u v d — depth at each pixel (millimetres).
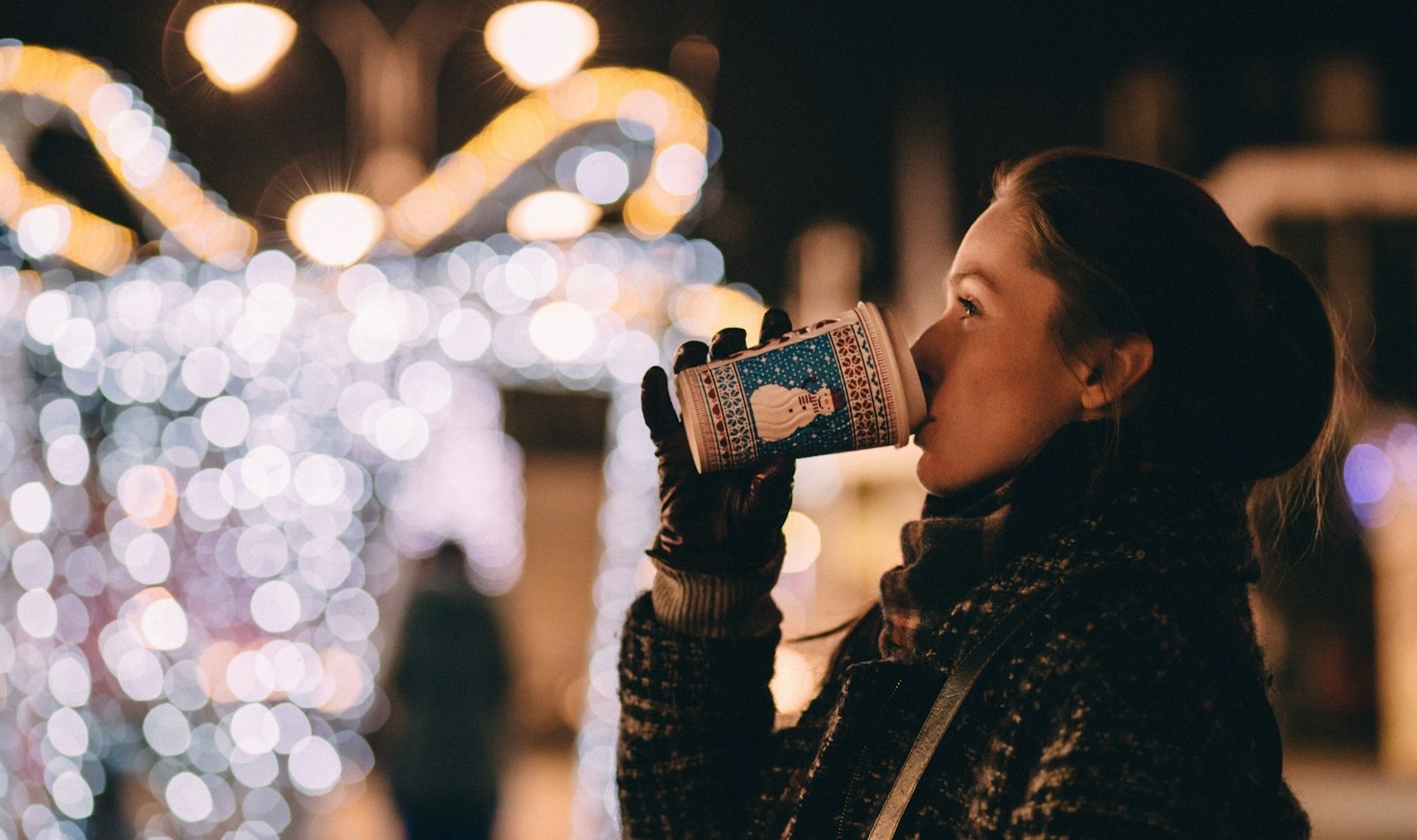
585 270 9453
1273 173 13469
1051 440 1358
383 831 8594
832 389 1463
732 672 1632
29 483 7082
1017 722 1214
